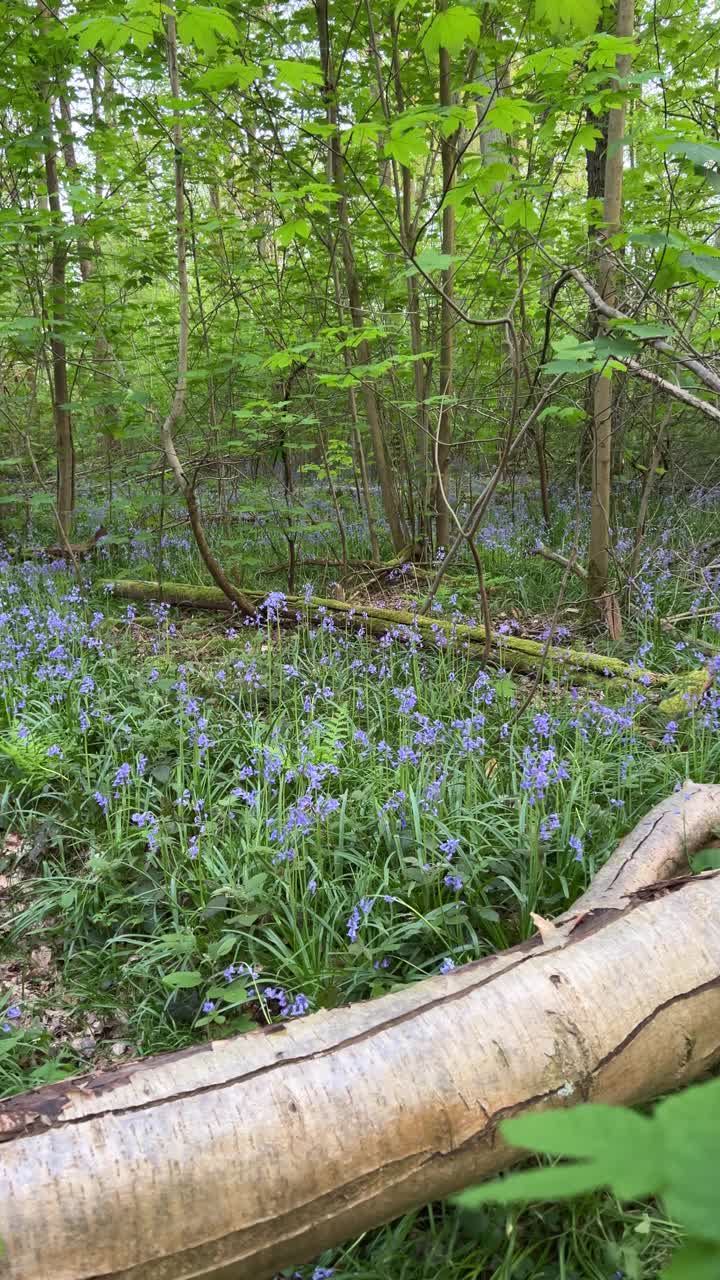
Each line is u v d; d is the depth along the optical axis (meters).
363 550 8.71
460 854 3.06
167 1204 1.51
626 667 5.03
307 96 6.42
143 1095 1.64
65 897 3.23
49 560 8.10
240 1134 1.59
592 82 3.95
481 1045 1.79
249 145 6.85
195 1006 2.82
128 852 3.49
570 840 2.97
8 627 5.80
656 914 2.13
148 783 3.89
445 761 3.83
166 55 6.16
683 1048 1.98
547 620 6.41
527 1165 1.93
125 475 9.87
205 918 3.11
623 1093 1.92
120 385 7.65
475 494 9.27
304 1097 1.66
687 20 6.21
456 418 8.79
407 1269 1.93
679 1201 0.41
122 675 5.12
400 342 8.38
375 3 6.49
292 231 4.46
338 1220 1.65
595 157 7.38
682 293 6.32
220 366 7.80
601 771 3.65
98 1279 1.46
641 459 9.16
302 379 8.05
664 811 2.99
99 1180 1.49
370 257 8.20
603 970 1.96
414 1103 1.69
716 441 9.38
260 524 8.67
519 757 3.86
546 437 10.10
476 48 5.94
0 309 7.27
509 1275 1.85
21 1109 1.60
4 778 4.12
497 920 2.86
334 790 3.88
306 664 5.36
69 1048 2.73
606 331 3.19
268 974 2.91
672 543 7.74
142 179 7.41
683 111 6.20
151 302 8.48
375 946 2.91
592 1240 1.95
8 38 6.51
